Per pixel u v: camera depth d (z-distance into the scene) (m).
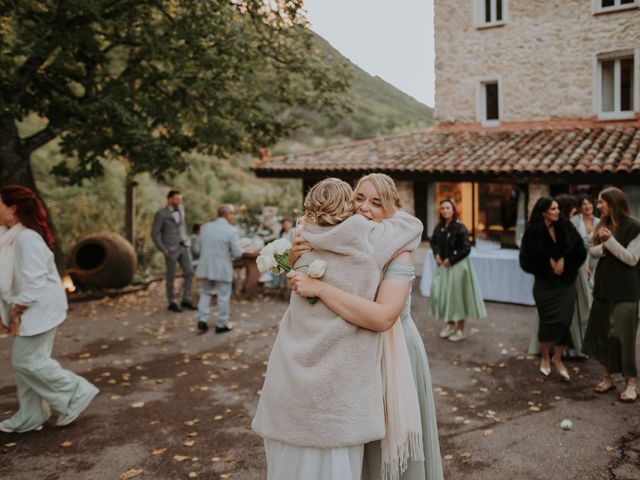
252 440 4.48
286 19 9.89
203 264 8.14
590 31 12.46
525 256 5.70
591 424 4.65
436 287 7.43
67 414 4.67
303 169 13.27
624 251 4.91
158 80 10.84
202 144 11.92
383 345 2.42
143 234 15.89
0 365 6.67
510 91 13.52
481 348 7.12
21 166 10.72
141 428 4.73
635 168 9.55
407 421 2.37
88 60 10.92
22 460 4.13
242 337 7.95
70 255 11.67
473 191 11.90
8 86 9.58
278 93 12.63
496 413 4.95
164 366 6.61
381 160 12.75
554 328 5.66
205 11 9.45
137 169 10.88
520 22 13.23
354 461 2.25
